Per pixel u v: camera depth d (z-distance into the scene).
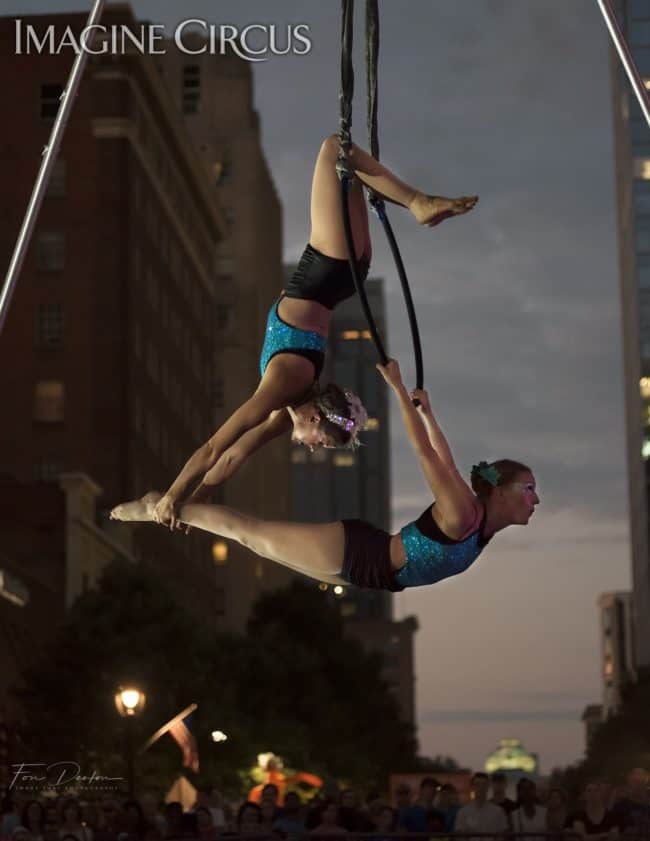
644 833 14.12
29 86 84.88
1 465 81.00
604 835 14.01
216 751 46.28
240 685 60.50
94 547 69.00
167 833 17.86
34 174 84.19
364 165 8.46
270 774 35.47
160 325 91.69
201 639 48.97
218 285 138.00
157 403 89.56
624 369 118.00
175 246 97.62
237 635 64.06
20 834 16.84
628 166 106.19
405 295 8.77
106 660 46.09
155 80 86.81
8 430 81.44
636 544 111.88
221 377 135.75
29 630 55.25
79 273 83.06
